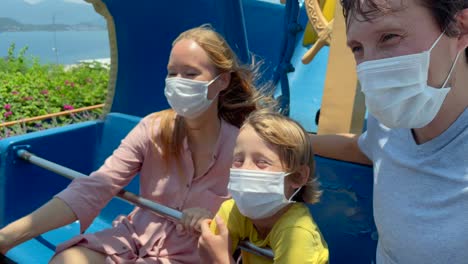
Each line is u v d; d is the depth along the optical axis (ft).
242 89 6.06
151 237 5.75
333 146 5.54
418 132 3.99
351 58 6.03
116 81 9.28
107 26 9.18
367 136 4.74
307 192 4.89
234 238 4.95
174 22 9.30
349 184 5.47
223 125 5.87
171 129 5.84
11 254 6.72
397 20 3.48
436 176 3.76
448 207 3.67
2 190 7.42
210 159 5.74
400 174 4.03
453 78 3.65
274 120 4.63
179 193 5.83
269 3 12.71
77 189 5.61
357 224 5.49
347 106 6.06
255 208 4.55
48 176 7.97
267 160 4.48
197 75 5.49
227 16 7.75
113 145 8.39
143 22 9.14
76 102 18.33
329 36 7.72
